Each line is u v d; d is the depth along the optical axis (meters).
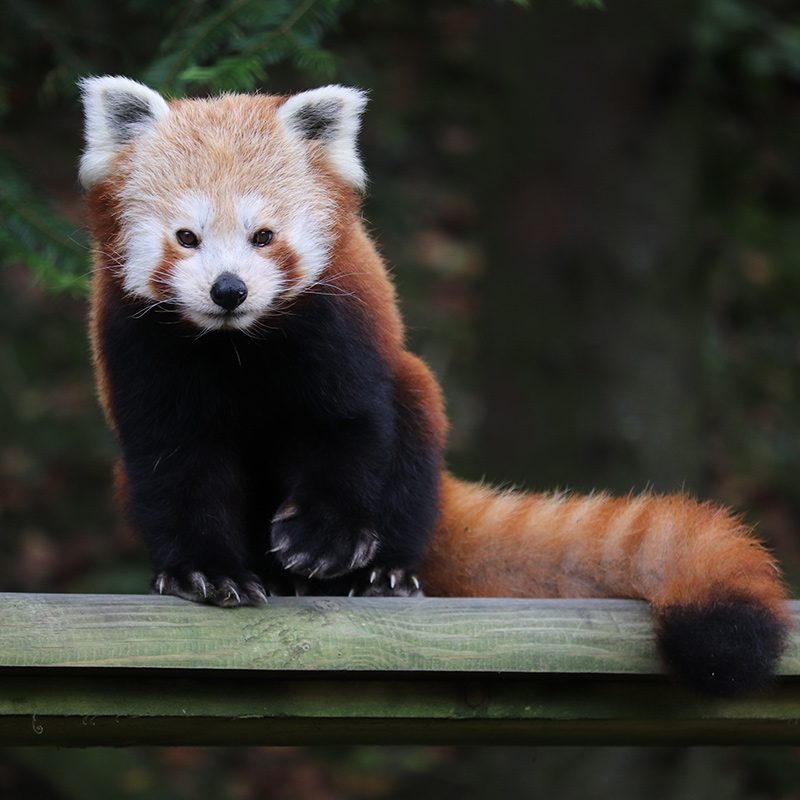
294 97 8.09
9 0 10.95
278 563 8.66
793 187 20.31
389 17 15.57
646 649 6.92
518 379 15.24
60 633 6.61
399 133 17.48
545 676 6.99
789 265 20.20
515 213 15.34
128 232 7.77
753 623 6.75
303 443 8.35
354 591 8.48
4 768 16.31
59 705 6.81
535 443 15.07
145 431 8.00
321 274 7.95
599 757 14.50
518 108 15.33
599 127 15.07
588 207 15.08
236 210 7.60
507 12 15.42
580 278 15.06
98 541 18.39
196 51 9.52
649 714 7.12
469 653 6.84
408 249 18.61
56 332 18.80
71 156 14.98
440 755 17.19
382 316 8.43
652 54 15.03
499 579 8.76
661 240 15.10
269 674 6.86
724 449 19.19
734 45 16.25
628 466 14.86
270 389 8.19
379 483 8.25
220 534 7.92
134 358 7.96
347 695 7.01
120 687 6.85
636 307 15.02
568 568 8.50
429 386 8.91
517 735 7.61
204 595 6.84
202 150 7.75
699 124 15.69
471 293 18.81
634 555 7.93
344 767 17.28
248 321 7.61
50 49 11.34
